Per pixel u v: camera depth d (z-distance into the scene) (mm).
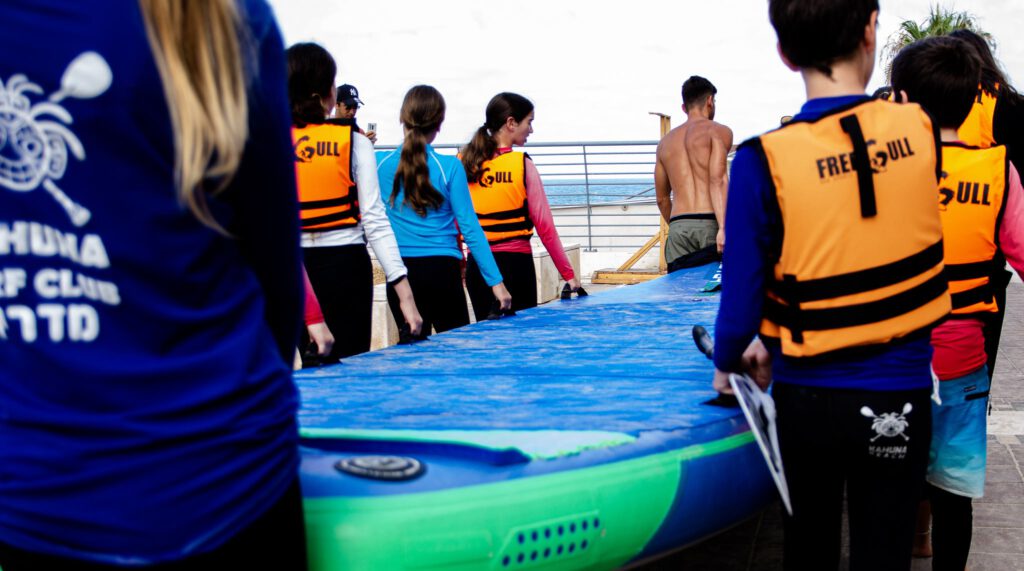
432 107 4695
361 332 4188
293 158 1348
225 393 1236
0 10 1132
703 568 3613
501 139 5449
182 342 1224
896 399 1927
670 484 2018
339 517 1610
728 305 2029
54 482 1175
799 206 1893
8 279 1183
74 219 1157
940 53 2654
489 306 5555
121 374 1173
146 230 1166
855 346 1916
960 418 2756
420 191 4633
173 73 1148
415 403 2502
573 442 1969
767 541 3898
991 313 2734
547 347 3598
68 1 1132
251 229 1332
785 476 2098
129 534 1185
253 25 1244
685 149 6594
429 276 4863
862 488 2021
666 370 3008
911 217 1922
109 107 1125
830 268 1900
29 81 1136
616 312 4645
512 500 1738
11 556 1238
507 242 5449
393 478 1706
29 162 1152
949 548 2871
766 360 2209
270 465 1293
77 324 1178
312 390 2764
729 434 2246
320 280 4008
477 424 2178
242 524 1252
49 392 1189
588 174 12914
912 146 1944
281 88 1296
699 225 6539
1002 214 2639
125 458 1178
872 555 2016
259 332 1320
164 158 1169
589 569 1903
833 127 1919
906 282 1922
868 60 2018
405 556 1626
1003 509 4027
